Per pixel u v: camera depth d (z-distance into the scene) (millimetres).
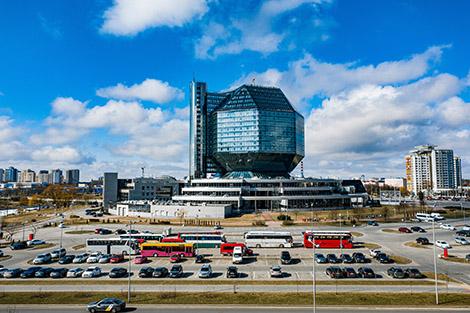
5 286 58000
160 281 60781
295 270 68188
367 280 60062
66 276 65062
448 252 84812
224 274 65438
